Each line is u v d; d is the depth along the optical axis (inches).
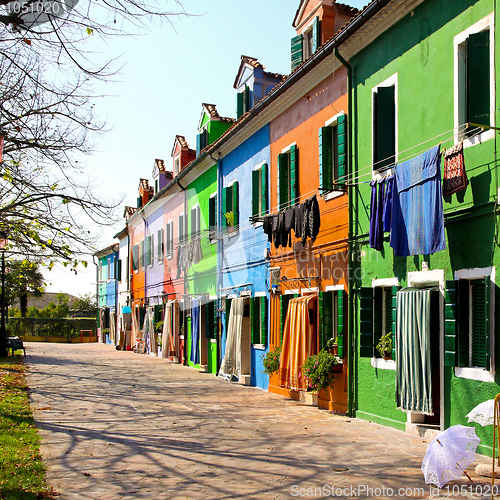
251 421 406.3
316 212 456.4
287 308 556.4
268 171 607.5
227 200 740.7
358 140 432.1
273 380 573.6
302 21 591.8
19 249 408.5
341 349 440.1
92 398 515.2
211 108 894.4
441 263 332.5
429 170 320.2
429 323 332.2
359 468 270.5
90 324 1924.2
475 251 304.3
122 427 379.2
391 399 379.6
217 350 749.9
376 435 350.6
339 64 459.2
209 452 306.3
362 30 410.9
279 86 531.2
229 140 706.2
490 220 294.4
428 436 337.1
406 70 375.9
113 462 284.0
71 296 2212.1
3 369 762.2
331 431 365.4
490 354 286.2
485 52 301.9
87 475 259.9
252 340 633.0
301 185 529.0
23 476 250.2
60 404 475.2
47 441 330.3
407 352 349.7
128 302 1380.4
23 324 1847.9
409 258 363.6
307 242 508.4
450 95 331.6
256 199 639.8
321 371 436.1
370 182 382.0
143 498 225.8
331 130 478.9
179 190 968.9
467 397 304.2
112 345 1565.0
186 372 788.6
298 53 596.4
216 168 788.0
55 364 884.0
